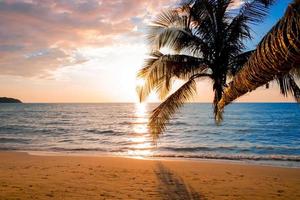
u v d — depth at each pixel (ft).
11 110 333.83
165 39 27.22
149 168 41.63
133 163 45.52
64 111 310.86
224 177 36.24
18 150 67.72
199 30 27.40
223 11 26.76
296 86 19.94
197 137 101.86
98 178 34.45
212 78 26.81
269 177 36.60
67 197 26.32
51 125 148.56
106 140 92.73
